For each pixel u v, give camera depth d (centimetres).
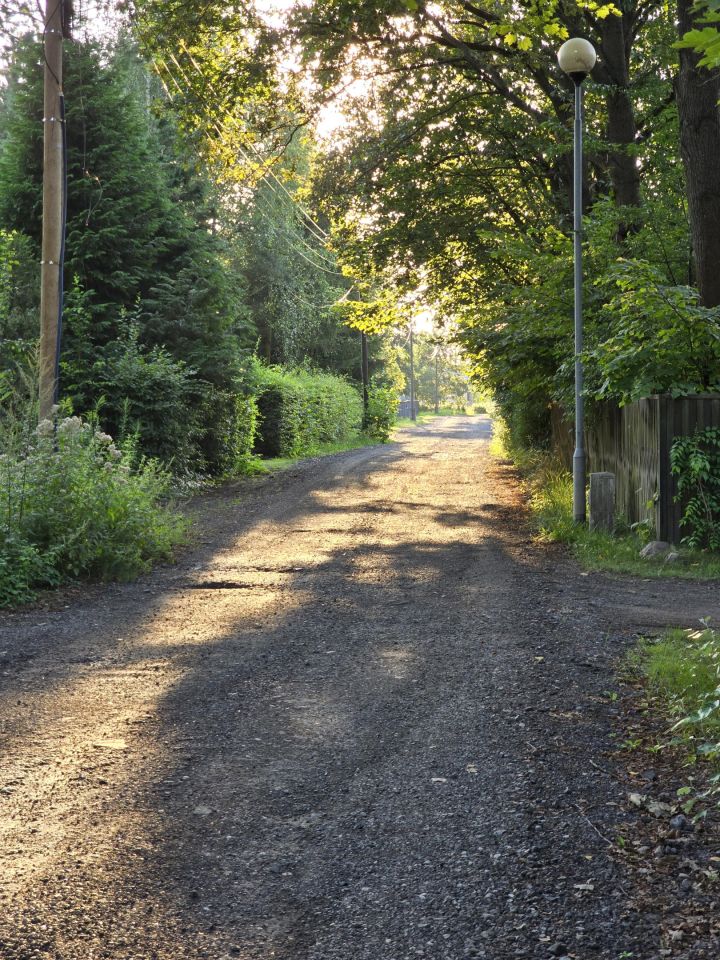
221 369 2156
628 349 1094
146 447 1880
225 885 328
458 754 456
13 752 456
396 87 2077
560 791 409
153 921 303
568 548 1143
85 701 542
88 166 1952
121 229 1944
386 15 1738
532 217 2248
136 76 2745
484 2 1694
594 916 307
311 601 840
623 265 1104
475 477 2242
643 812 387
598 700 541
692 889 322
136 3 1714
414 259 2277
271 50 1783
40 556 912
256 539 1241
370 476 2289
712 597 848
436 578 948
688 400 1067
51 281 1238
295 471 2481
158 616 783
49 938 291
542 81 1853
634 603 822
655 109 1905
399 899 319
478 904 315
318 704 538
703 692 527
